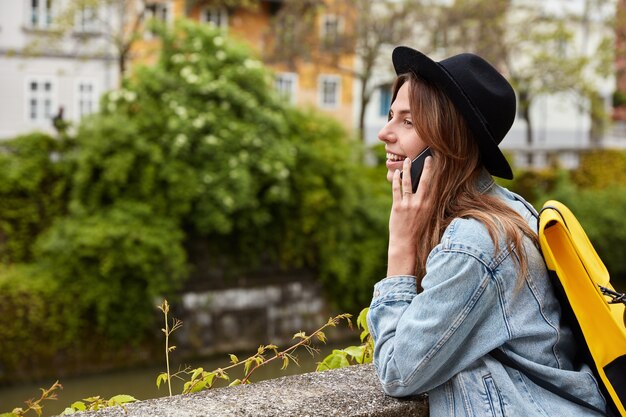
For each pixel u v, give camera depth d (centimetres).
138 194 1392
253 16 2567
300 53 2119
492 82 161
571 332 159
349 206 1579
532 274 153
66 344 1297
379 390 168
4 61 2077
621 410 150
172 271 1365
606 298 162
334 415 155
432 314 147
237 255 1509
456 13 2003
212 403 159
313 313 1562
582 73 2534
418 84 162
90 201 1381
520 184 2033
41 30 1872
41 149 1446
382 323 158
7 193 1403
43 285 1302
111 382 1291
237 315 1496
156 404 159
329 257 1552
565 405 152
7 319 1260
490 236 150
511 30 2244
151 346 1374
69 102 2161
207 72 1466
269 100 1534
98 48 1970
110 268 1305
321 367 209
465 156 160
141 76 1455
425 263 160
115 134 1375
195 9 2475
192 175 1406
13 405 1188
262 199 1498
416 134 165
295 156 1541
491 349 150
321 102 2738
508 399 150
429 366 149
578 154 2289
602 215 2009
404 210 162
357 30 2062
